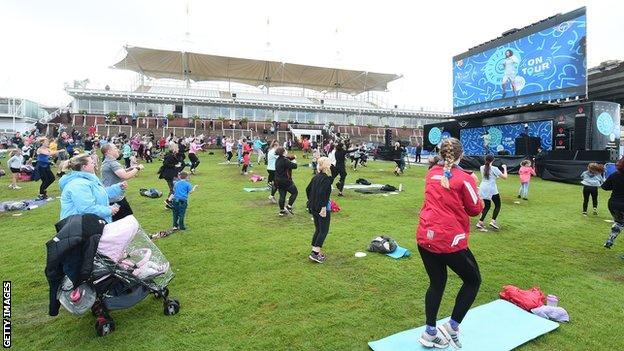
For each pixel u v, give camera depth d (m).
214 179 16.72
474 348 3.60
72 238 3.57
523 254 6.62
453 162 3.49
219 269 5.72
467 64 25.94
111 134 39.22
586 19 18.34
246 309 4.45
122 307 4.02
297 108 53.78
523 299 4.54
